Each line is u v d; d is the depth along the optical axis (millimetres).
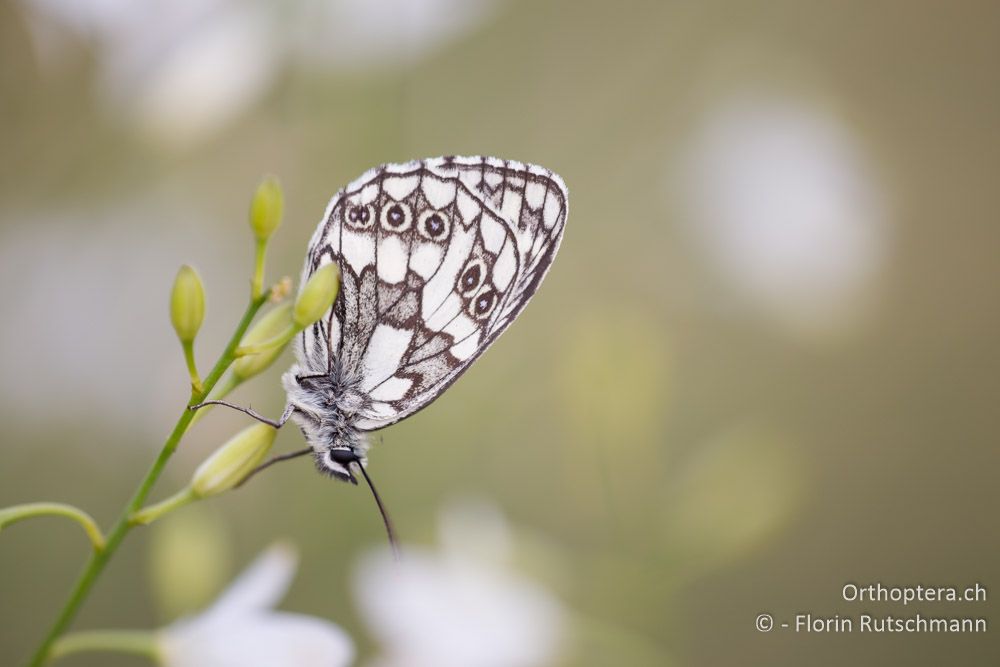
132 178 315
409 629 289
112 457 327
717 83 331
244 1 305
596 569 297
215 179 316
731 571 375
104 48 306
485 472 342
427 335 279
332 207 271
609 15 343
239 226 321
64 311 320
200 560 281
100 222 319
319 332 276
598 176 343
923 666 368
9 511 257
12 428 324
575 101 344
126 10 304
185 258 321
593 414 301
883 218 322
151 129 308
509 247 280
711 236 326
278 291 256
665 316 344
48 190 316
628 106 342
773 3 353
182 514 282
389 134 312
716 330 384
